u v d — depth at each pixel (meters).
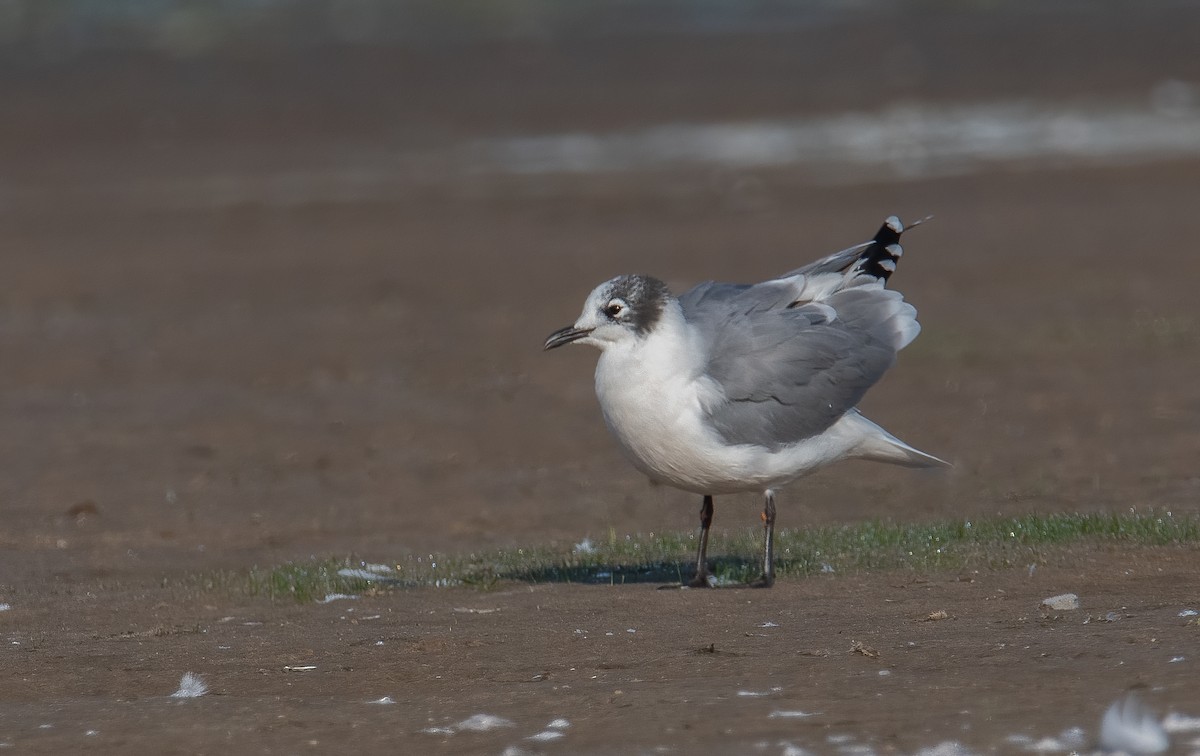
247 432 18.47
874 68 47.03
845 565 11.52
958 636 9.07
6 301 25.94
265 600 11.32
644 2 58.97
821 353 10.73
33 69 46.88
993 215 30.56
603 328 10.44
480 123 40.97
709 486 10.80
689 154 36.97
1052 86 44.09
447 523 14.48
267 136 39.56
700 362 10.49
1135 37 49.81
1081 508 13.59
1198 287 24.69
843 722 7.45
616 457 17.08
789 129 39.59
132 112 41.88
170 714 8.14
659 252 28.02
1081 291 24.72
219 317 24.73
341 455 17.39
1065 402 18.52
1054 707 7.50
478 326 23.83
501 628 9.95
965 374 20.16
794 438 10.66
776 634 9.43
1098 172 33.94
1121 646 8.54
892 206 31.45
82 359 22.33
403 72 46.94
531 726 7.66
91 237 30.41
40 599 11.62
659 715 7.70
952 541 12.05
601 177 34.75
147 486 16.19
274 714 8.08
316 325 24.08
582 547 12.96
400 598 11.13
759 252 27.56
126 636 10.25
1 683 8.98
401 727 7.75
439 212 32.00
